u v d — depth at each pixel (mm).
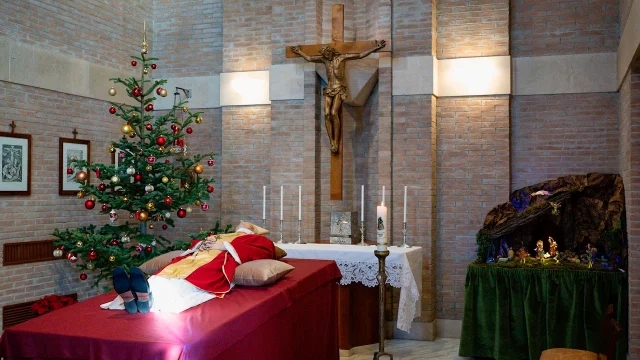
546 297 5719
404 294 5844
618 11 6699
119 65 7887
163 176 6379
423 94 6867
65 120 7000
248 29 7828
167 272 3920
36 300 6566
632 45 4914
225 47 7906
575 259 5992
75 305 3709
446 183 7047
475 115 6965
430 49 6855
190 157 8273
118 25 7859
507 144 6855
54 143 6840
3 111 6199
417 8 6898
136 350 2912
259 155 7785
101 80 7523
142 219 6230
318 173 7223
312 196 7109
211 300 3816
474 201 6961
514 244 6465
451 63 7008
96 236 6086
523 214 6230
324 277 5059
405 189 6465
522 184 6980
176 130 6715
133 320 3320
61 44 6938
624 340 5484
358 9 7250
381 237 5344
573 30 6836
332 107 6805
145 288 3377
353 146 7293
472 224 6965
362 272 6031
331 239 6734
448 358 6090
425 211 6871
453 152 7031
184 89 8242
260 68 7777
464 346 5965
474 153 6965
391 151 6973
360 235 7109
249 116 7824
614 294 5578
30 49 6484
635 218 5297
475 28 6977
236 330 3373
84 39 7277
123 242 6371
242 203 7844
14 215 6324
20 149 6367
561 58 6832
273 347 3980
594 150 6762
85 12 7285
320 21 7219
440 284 7062
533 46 6957
